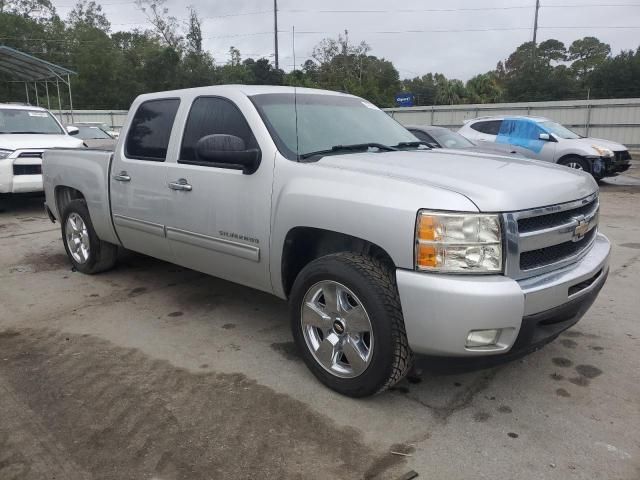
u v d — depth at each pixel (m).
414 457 2.74
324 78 51.09
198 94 4.27
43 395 3.33
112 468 2.66
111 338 4.19
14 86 41.81
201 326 4.43
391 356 2.97
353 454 2.76
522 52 66.88
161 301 5.02
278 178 3.51
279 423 3.02
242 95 3.94
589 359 3.81
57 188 5.96
